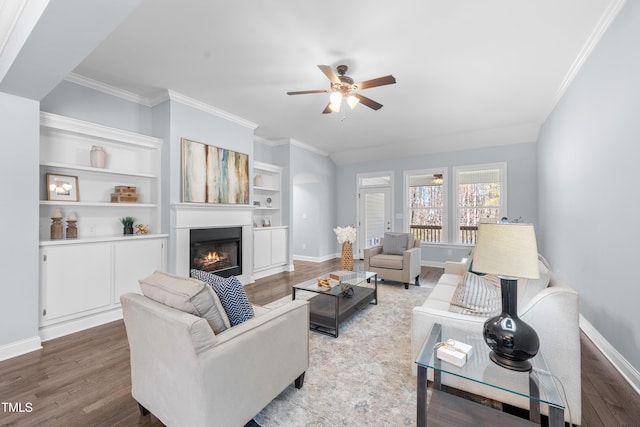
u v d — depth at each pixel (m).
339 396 1.75
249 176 4.61
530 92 3.50
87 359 2.20
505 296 1.31
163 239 3.44
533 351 1.20
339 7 2.06
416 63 2.83
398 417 1.56
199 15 2.13
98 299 2.84
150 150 3.68
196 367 1.18
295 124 4.75
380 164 6.74
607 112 2.23
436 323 1.69
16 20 1.69
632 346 1.91
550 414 1.08
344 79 2.61
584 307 2.71
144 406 1.50
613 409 1.64
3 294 2.22
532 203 5.16
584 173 2.70
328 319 2.65
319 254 6.73
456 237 5.88
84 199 3.13
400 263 4.27
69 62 1.88
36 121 2.41
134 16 2.13
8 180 2.26
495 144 5.44
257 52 2.63
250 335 1.42
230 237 4.23
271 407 1.65
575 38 2.43
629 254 1.94
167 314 1.28
